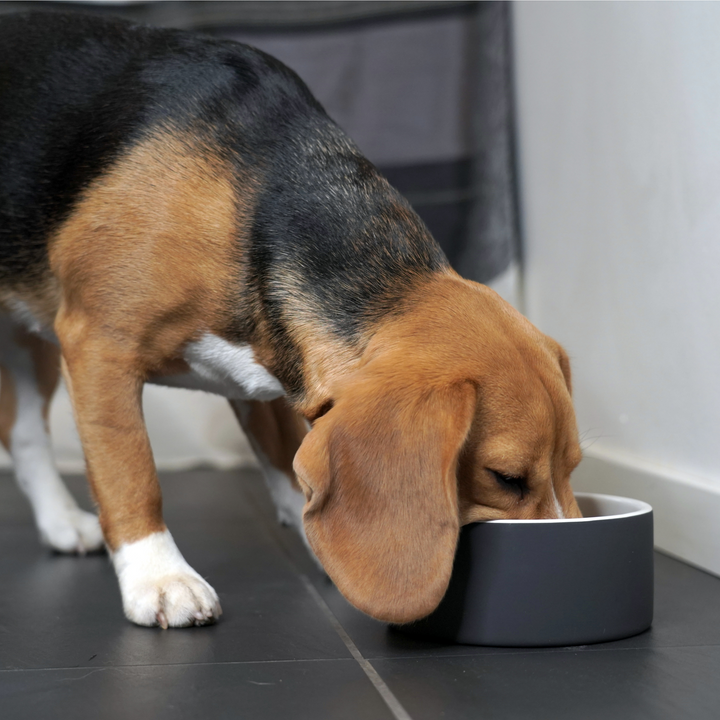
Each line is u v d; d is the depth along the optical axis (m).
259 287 1.48
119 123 1.59
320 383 1.41
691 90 1.89
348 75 3.18
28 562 1.97
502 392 1.28
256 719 1.06
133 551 1.50
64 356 1.58
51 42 1.74
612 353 2.37
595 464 2.37
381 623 1.48
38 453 2.11
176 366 1.59
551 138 2.79
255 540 2.19
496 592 1.33
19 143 1.68
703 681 1.19
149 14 3.17
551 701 1.12
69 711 1.09
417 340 1.32
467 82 3.13
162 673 1.23
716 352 1.83
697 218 1.89
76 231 1.55
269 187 1.53
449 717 1.07
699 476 1.92
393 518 1.19
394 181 3.17
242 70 1.64
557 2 2.69
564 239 2.71
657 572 1.83
